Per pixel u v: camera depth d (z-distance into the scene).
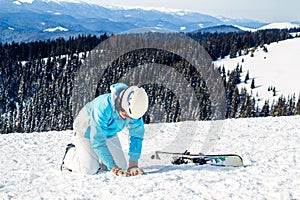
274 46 136.12
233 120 9.21
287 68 116.94
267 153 5.04
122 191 3.32
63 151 5.81
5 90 75.00
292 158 4.60
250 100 72.31
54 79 69.56
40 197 3.22
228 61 121.81
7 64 82.38
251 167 4.16
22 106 70.31
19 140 6.95
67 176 3.92
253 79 102.12
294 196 3.10
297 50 130.88
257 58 124.25
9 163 4.82
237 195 3.15
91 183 3.59
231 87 82.44
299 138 6.48
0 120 67.19
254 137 6.69
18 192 3.41
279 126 8.23
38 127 53.44
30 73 79.19
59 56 81.69
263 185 3.43
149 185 3.46
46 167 4.51
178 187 3.39
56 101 51.50
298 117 10.09
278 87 102.75
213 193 3.22
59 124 47.62
